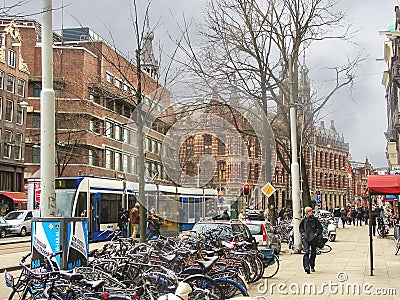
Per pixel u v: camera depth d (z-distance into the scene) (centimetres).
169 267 997
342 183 12088
